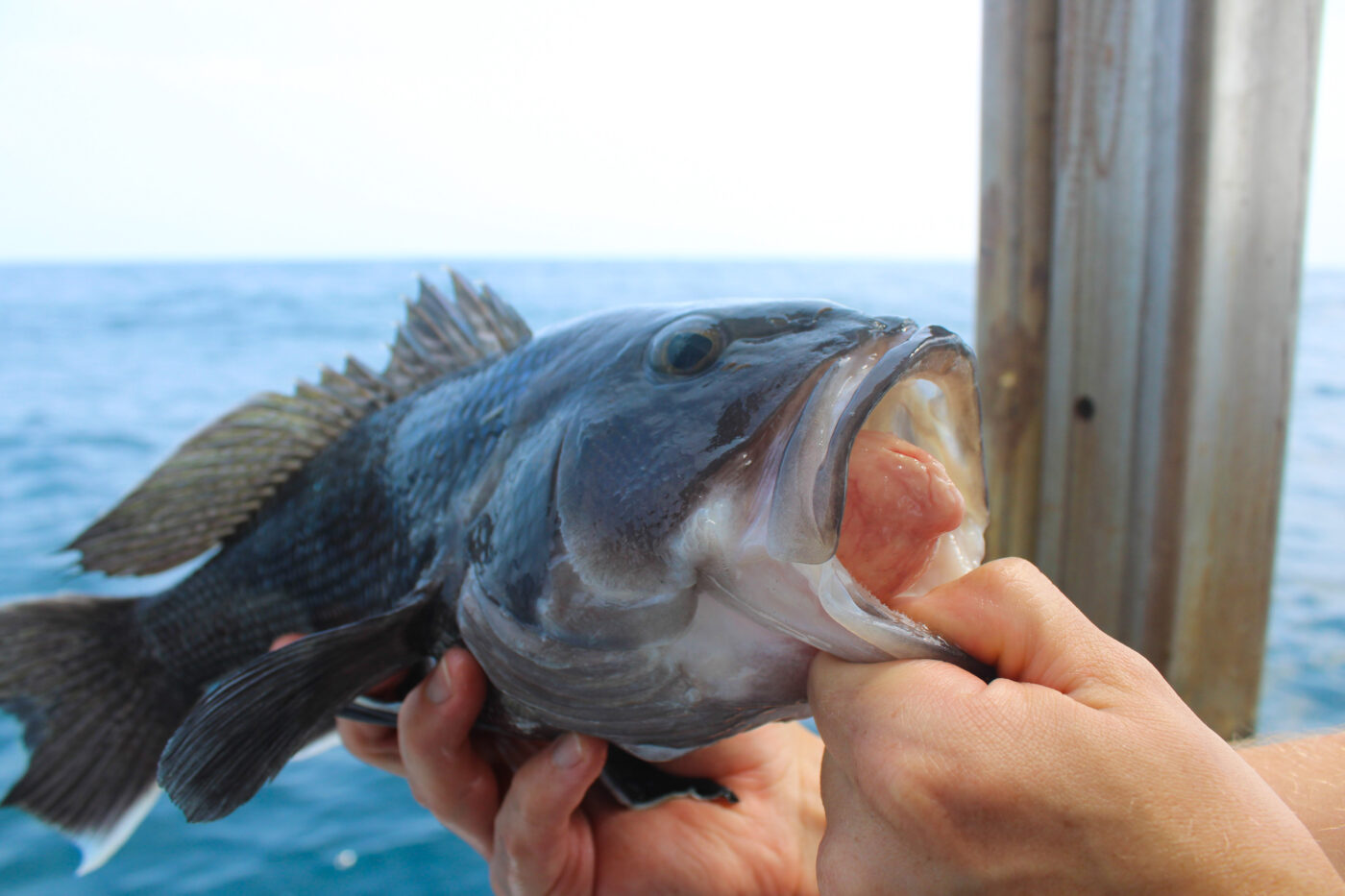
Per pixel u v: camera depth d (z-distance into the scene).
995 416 0.50
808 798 0.42
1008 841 0.21
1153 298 0.44
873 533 0.27
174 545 0.47
